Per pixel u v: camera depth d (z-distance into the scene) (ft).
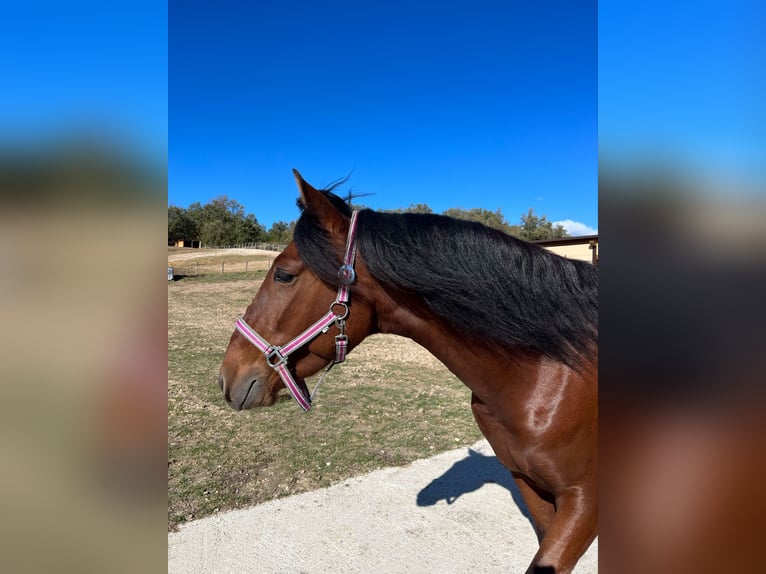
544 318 4.90
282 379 5.45
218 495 10.79
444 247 5.09
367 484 11.41
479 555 8.75
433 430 15.25
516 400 5.14
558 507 5.04
